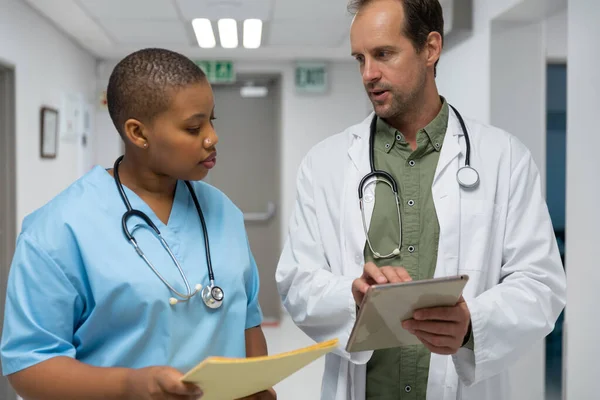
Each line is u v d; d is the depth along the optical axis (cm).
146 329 91
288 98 517
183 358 94
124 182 99
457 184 126
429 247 124
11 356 87
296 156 518
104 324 91
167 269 94
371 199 127
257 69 517
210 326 96
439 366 120
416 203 126
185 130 91
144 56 91
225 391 83
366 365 125
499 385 128
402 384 122
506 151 130
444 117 130
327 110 519
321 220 132
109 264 91
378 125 133
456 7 303
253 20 374
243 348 103
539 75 283
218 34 413
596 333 190
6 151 321
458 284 90
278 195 527
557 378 364
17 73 326
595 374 191
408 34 118
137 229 95
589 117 195
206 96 91
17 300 88
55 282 89
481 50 290
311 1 337
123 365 91
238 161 537
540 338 117
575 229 204
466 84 312
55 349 88
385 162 130
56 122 395
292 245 133
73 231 91
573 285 205
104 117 511
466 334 112
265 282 537
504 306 113
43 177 372
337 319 117
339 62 517
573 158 206
